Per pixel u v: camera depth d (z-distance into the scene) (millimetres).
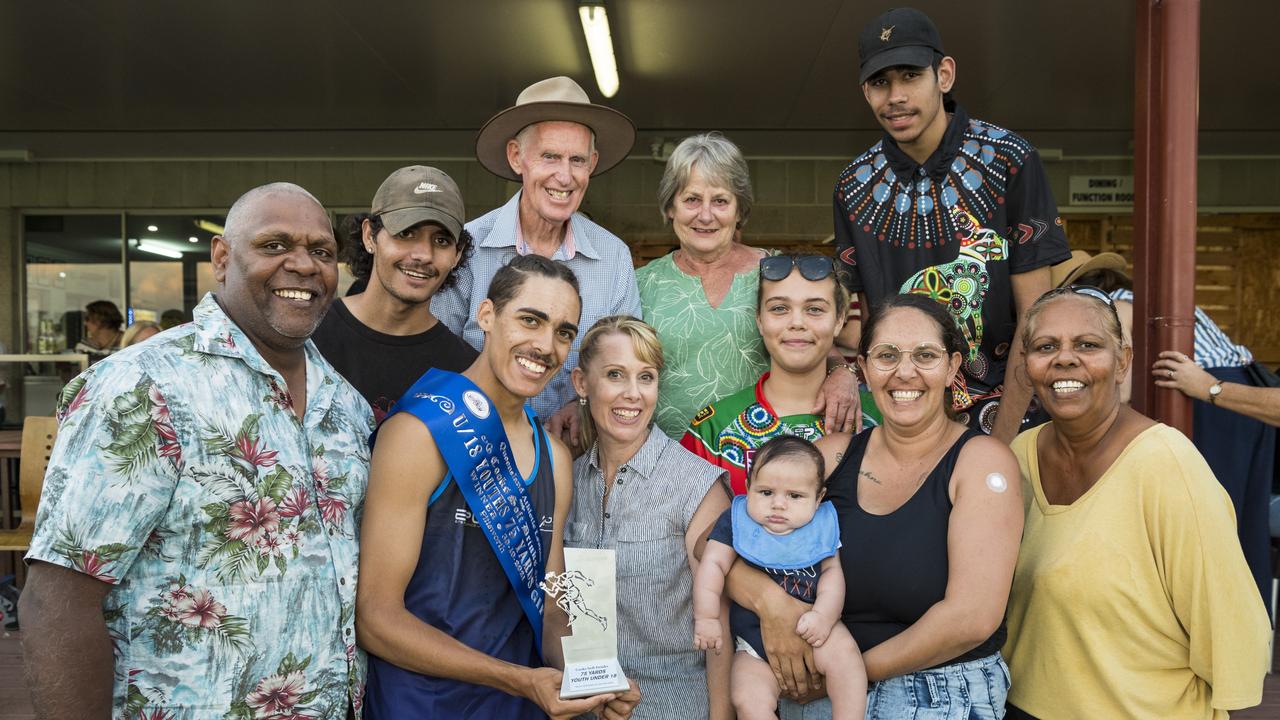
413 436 1655
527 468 1804
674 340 2615
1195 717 1822
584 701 1599
